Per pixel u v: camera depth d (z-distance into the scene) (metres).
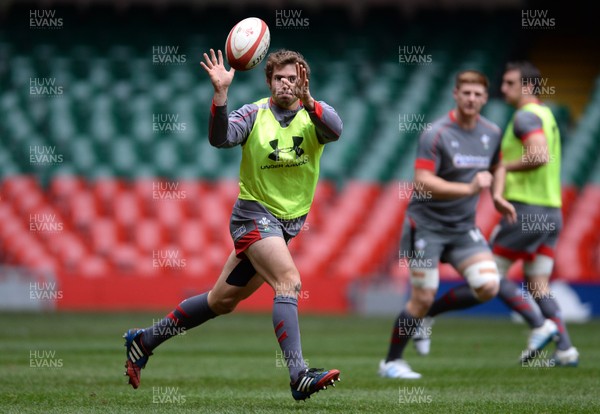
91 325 52.56
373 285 69.25
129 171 76.12
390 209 75.75
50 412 19.67
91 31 85.12
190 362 33.62
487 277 28.70
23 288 68.31
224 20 86.00
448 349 40.41
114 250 72.75
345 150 78.50
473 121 29.14
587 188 79.25
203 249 73.00
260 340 45.12
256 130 20.94
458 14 87.12
